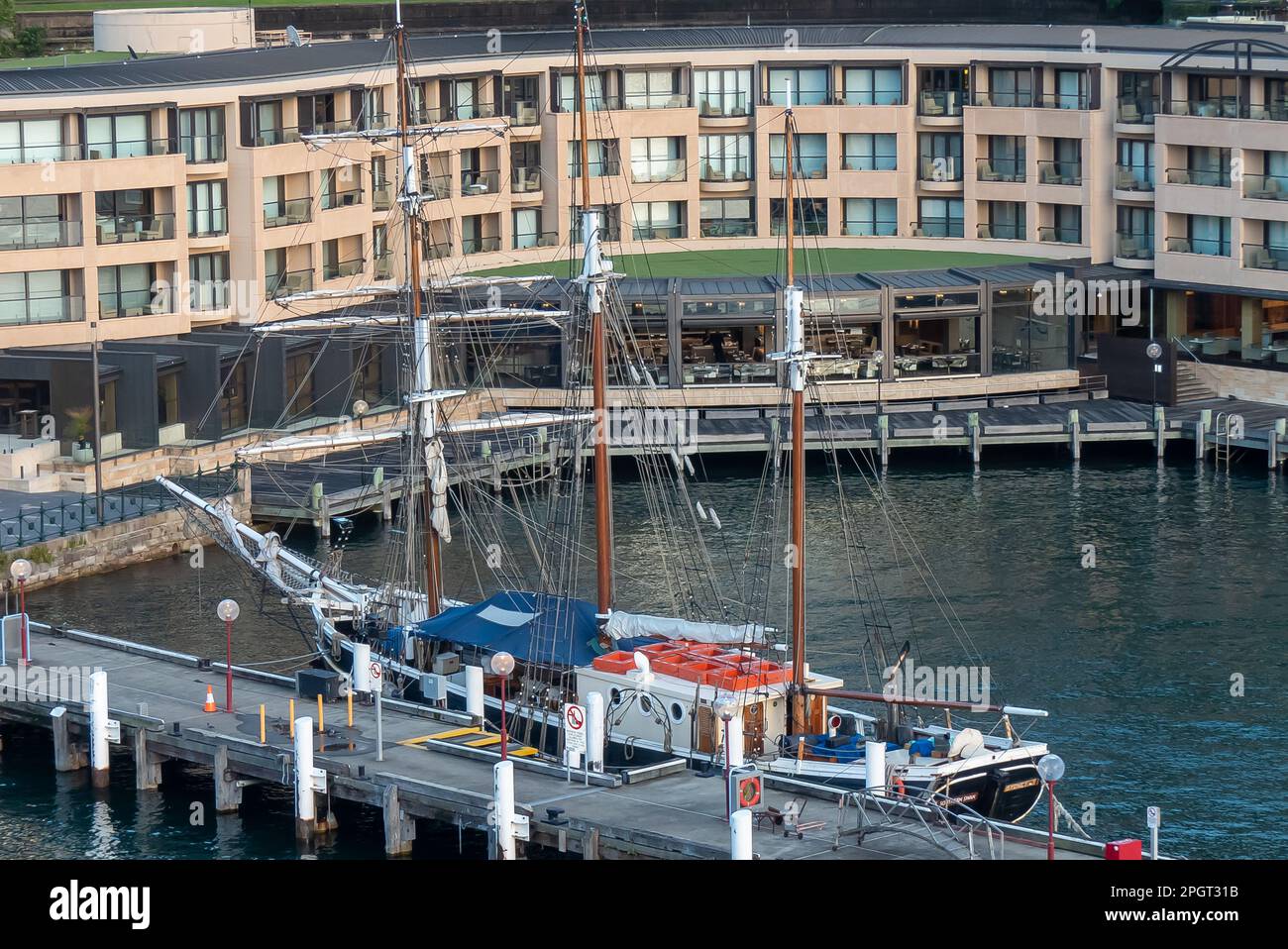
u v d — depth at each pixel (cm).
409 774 9794
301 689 11006
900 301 17938
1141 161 19012
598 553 11250
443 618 11500
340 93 18612
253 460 16300
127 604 13625
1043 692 11725
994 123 19700
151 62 18212
